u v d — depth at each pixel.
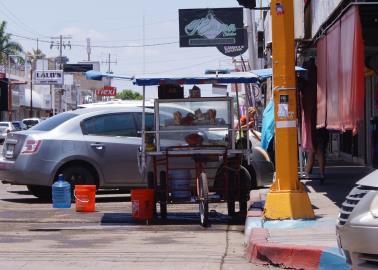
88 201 15.22
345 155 27.91
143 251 10.70
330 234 10.73
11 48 90.00
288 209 12.19
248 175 13.80
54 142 16.50
